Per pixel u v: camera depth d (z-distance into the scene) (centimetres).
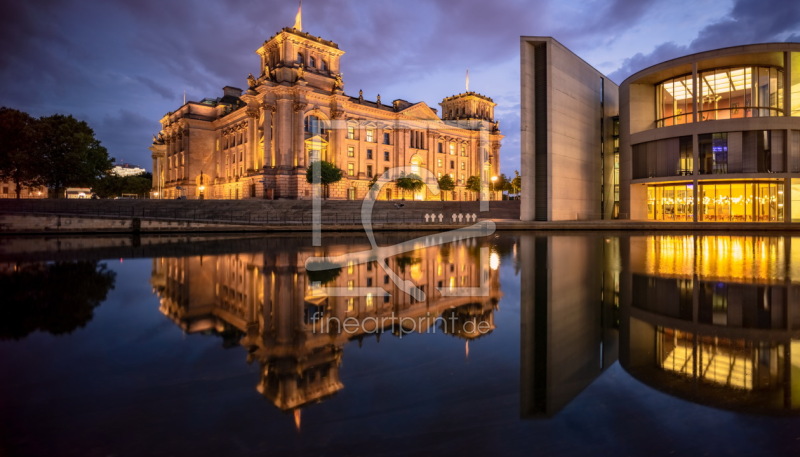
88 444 314
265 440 320
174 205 4581
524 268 1304
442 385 426
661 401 385
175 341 592
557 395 400
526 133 4038
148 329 656
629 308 771
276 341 588
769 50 3603
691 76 4125
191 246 2239
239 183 7588
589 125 4778
